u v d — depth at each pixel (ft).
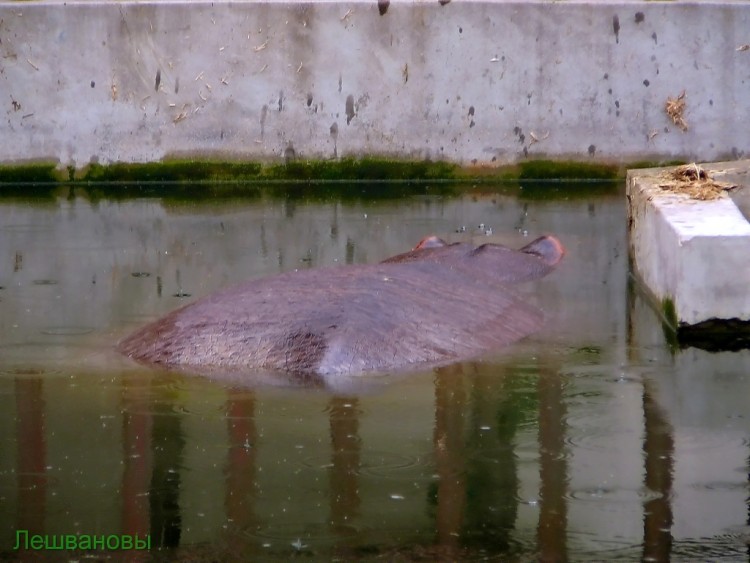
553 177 118.11
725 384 54.75
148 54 115.65
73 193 112.06
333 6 114.93
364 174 118.52
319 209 102.22
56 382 54.39
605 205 102.47
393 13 115.24
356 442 46.50
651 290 70.69
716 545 37.52
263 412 50.06
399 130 117.60
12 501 40.81
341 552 36.94
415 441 46.70
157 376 55.06
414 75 116.47
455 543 37.65
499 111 117.08
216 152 117.70
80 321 65.77
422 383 54.03
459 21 115.34
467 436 47.26
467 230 91.40
